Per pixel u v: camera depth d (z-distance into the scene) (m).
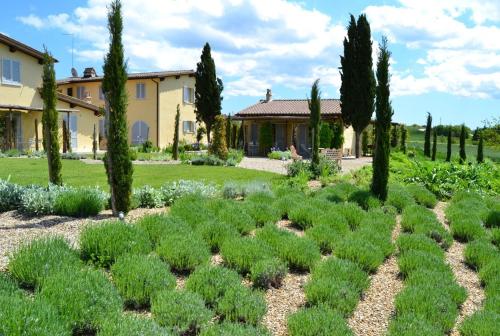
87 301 3.89
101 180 13.47
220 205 8.32
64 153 23.02
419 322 4.45
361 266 6.23
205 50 32.94
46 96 9.16
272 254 6.01
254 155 31.12
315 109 15.54
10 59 23.97
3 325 3.08
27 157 21.42
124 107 7.94
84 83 35.16
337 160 19.64
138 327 3.58
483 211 10.30
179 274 5.38
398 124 37.47
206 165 20.47
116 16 7.80
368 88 27.45
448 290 5.47
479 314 4.84
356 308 5.17
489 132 36.69
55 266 4.51
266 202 9.39
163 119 33.41
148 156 24.12
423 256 6.42
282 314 4.79
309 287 5.09
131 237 5.50
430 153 35.38
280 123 31.22
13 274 4.45
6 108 22.97
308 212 8.20
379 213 9.07
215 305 4.59
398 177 15.48
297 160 16.83
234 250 5.80
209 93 33.06
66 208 7.56
